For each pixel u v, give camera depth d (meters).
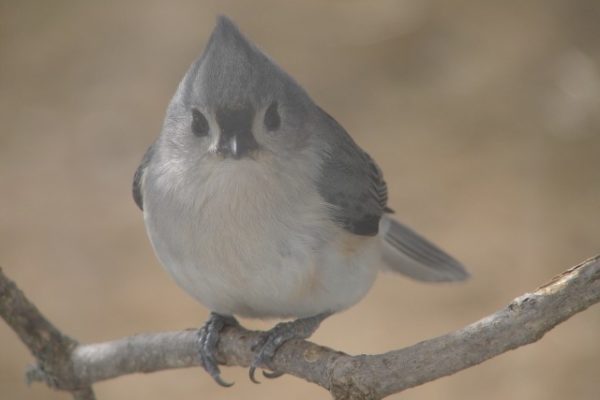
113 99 15.61
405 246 8.84
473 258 12.30
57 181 14.33
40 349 6.81
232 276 6.22
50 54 16.64
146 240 13.28
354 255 6.49
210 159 6.06
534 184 13.51
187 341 6.57
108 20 17.20
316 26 16.56
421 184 13.60
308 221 6.23
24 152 14.87
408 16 16.55
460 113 14.85
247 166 6.05
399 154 14.14
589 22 16.06
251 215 6.09
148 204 6.45
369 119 14.78
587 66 15.27
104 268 12.84
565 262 12.15
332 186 6.48
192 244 6.19
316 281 6.32
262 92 6.10
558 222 12.84
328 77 15.49
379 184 7.46
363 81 15.47
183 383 11.29
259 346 6.22
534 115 14.71
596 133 14.29
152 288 12.47
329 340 11.39
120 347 6.73
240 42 6.07
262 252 6.14
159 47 16.50
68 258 13.02
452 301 11.87
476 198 13.33
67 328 11.83
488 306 11.68
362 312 11.84
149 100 15.48
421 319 11.64
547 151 14.07
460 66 15.67
